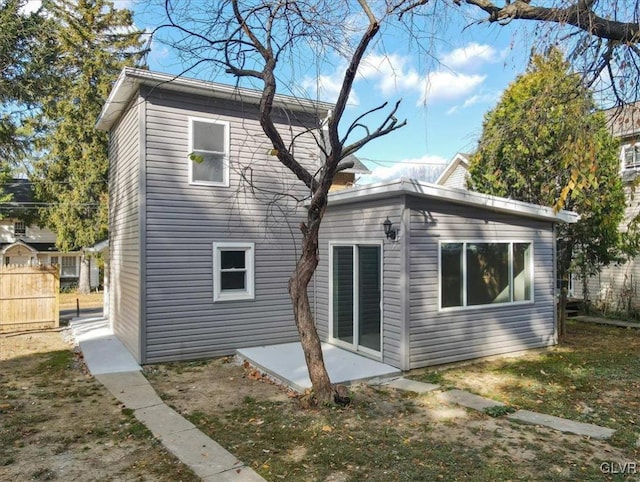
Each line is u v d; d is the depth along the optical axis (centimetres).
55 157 2022
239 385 701
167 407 598
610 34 512
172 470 419
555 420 541
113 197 1116
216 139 901
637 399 623
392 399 620
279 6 564
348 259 880
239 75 600
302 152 980
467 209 813
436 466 423
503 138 802
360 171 1777
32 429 521
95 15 1969
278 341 951
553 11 501
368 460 436
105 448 469
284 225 963
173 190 852
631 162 1208
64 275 2681
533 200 1081
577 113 566
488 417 553
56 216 2050
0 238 2602
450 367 786
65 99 1898
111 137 1148
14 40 1212
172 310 846
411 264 742
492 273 855
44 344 1052
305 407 584
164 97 847
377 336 796
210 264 886
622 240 1127
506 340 872
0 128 1360
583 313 1403
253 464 431
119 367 802
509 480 395
